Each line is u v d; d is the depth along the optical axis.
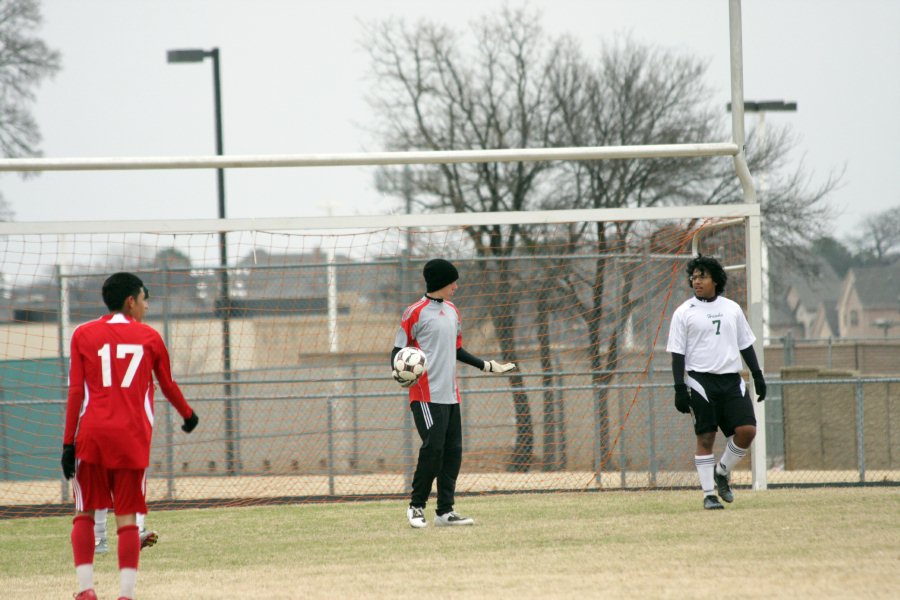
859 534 23.41
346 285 56.50
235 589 19.42
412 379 26.44
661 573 19.31
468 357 27.44
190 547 25.77
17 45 77.56
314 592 18.73
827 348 75.31
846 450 52.78
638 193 78.31
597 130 79.94
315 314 58.91
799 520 25.94
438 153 34.28
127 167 34.31
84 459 18.06
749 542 22.67
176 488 44.56
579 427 50.12
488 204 79.62
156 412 50.81
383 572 20.66
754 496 32.03
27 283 45.84
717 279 28.44
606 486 38.91
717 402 28.55
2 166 33.66
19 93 78.25
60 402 40.38
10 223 34.75
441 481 27.55
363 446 53.06
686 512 28.47
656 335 38.81
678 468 40.62
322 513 32.41
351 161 34.50
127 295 19.09
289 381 39.56
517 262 57.84
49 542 28.50
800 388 53.47
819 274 89.12
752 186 35.25
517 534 25.30
